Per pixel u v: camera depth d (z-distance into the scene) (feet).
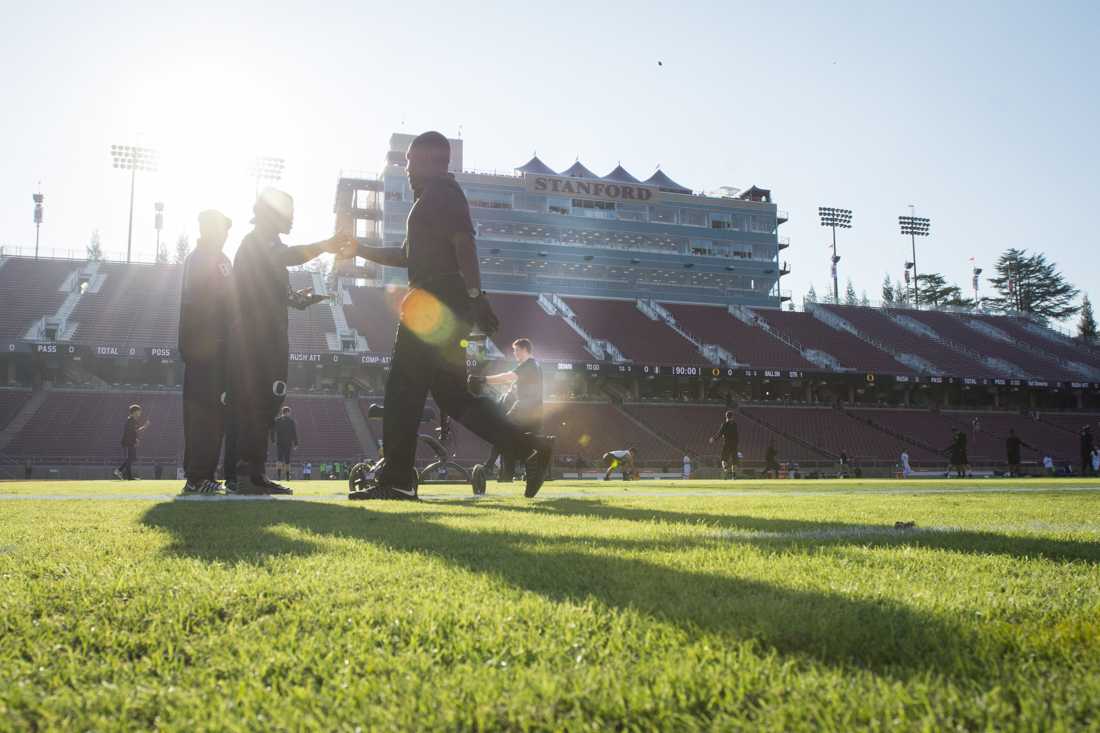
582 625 6.53
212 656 5.93
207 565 9.91
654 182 273.95
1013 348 241.14
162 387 164.66
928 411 213.46
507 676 5.28
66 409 150.30
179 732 4.52
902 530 15.85
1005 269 426.10
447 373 27.66
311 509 21.44
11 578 8.97
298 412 165.07
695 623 6.52
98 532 14.37
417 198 27.22
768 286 265.13
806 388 218.18
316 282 209.26
